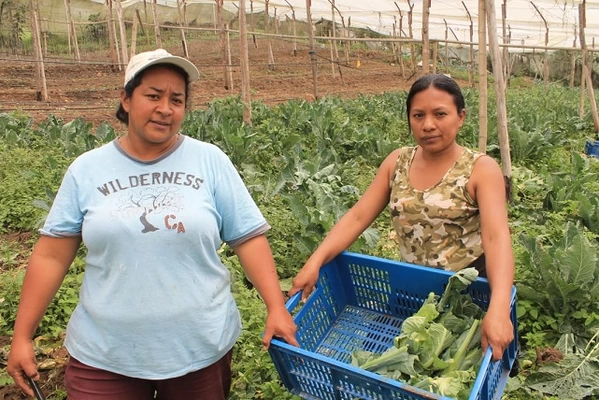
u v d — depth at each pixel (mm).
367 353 2611
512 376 3291
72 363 2277
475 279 2586
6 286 4344
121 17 17031
